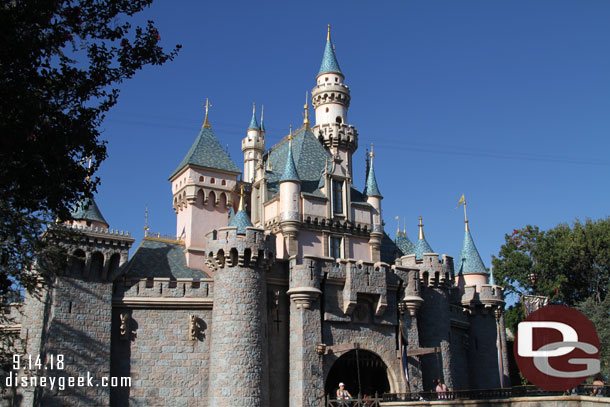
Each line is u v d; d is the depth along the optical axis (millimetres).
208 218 58812
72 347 44125
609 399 31344
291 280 49750
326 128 68625
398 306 53531
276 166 65438
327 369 48344
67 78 24125
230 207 61250
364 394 52188
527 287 81062
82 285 45594
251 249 47344
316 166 62719
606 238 76250
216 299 47531
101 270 46312
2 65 22406
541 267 79500
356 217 59938
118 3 24531
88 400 43594
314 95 71688
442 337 56781
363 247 60031
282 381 48438
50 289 44594
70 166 25188
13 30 21859
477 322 65438
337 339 49594
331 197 58750
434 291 57844
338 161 60250
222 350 45906
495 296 65562
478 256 68875
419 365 52781
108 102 25531
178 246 56375
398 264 59844
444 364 56156
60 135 23453
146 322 47219
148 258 52875
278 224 56469
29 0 22141
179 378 46656
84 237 45500
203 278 49688
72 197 26047
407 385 51219
